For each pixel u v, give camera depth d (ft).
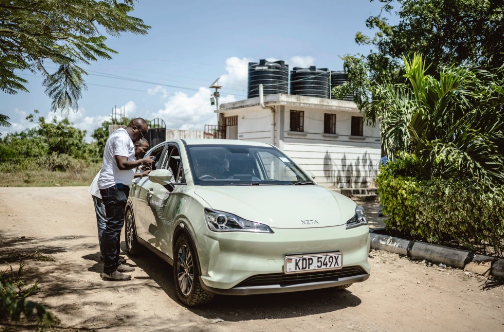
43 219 30.45
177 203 13.66
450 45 31.35
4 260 17.85
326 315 12.39
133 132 16.63
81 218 31.58
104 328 10.92
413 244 19.57
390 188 20.75
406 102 21.29
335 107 58.65
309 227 11.80
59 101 15.01
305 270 11.46
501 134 19.38
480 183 17.51
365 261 12.67
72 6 12.70
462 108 20.35
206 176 14.46
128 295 13.70
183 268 13.07
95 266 17.33
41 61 14.48
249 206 12.10
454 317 12.55
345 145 62.23
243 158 15.90
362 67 34.06
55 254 19.38
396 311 12.92
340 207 13.21
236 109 60.70
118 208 15.23
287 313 12.46
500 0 28.68
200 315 12.10
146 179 18.08
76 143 105.50
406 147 21.49
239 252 11.18
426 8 30.91
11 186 58.08
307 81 64.39
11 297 7.02
